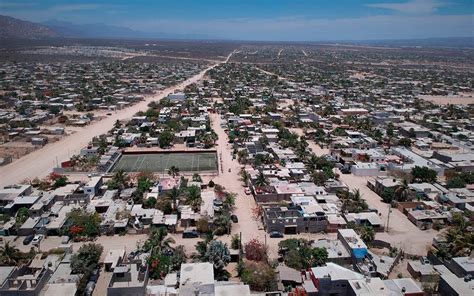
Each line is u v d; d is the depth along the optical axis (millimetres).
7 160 177250
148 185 142500
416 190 144625
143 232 116625
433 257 101500
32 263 94875
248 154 184750
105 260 96000
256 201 137500
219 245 98000
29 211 123062
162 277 91062
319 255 96562
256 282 89188
